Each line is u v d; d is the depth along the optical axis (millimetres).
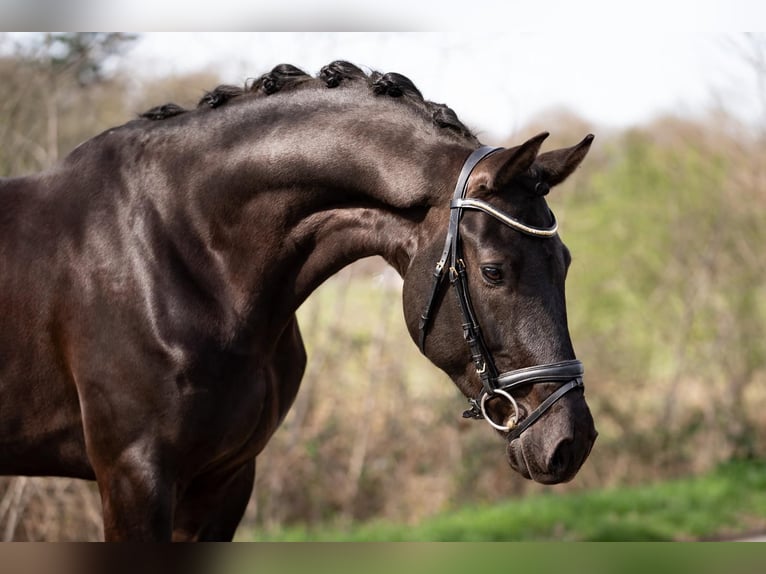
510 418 2859
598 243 12758
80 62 9242
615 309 12594
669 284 12664
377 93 3244
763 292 12547
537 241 2857
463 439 11219
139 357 3061
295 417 10547
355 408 10977
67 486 8312
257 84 3398
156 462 3051
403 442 11117
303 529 9625
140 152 3332
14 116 9000
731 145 13039
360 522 10570
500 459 11328
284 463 10422
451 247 2943
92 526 8469
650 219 12859
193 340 3076
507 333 2830
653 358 12547
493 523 8711
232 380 3146
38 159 9023
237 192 3230
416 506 10797
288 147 3215
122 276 3129
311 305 10984
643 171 13133
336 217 3268
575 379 2814
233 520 3576
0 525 8109
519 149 2771
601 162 13344
